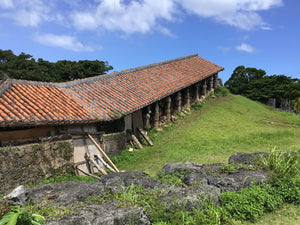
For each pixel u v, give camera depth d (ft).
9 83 26.53
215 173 15.69
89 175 24.97
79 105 30.01
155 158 30.55
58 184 13.44
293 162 16.34
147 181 14.15
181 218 10.78
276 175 15.01
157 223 10.68
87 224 9.18
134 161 30.63
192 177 14.76
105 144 30.35
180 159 28.09
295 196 13.57
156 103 46.19
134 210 10.49
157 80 49.19
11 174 17.57
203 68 67.51
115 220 9.80
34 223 8.31
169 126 47.55
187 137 39.86
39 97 27.37
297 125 48.67
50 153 21.36
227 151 29.73
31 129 23.06
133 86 42.88
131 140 37.99
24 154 18.84
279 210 13.07
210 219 11.35
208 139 37.09
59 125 25.50
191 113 57.26
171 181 14.53
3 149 17.49
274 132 38.86
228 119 51.03
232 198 12.75
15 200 10.91
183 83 51.13
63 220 9.29
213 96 70.69
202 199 12.35
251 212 12.20
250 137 36.14
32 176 19.17
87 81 38.32
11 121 20.11
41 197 11.76
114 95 37.14
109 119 30.42
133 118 40.96
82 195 11.99
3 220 8.04
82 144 26.81
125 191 12.55
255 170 16.10
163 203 11.50
